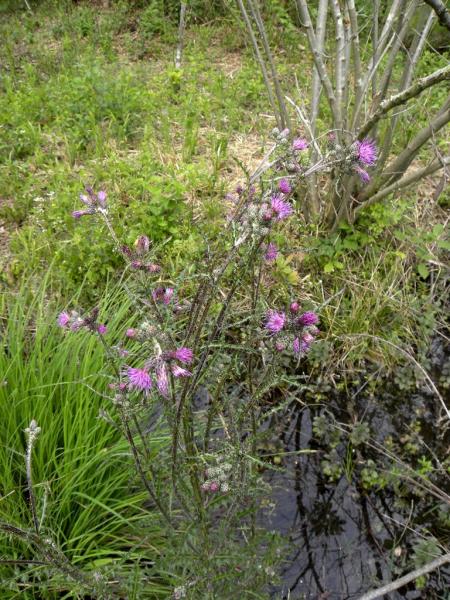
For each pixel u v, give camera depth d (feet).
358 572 8.46
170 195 12.27
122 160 14.11
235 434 6.33
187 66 19.65
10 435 7.90
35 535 5.13
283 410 10.43
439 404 10.61
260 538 7.41
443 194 13.47
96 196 5.45
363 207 11.69
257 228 4.81
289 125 11.89
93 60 19.61
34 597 7.02
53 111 16.21
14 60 20.71
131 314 10.16
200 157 14.60
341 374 10.98
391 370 11.05
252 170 13.88
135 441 8.03
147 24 22.03
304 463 9.77
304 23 10.52
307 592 8.22
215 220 12.33
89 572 6.84
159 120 16.19
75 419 7.64
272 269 10.67
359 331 11.23
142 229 11.68
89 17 23.45
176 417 5.29
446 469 9.43
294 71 18.42
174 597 6.45
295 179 5.52
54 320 9.55
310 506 9.24
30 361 8.43
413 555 8.44
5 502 7.34
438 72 6.97
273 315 5.41
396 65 17.38
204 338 8.79
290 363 10.97
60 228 12.08
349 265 11.95
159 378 4.52
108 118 16.26
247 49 20.02
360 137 9.21
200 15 23.35
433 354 11.44
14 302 10.73
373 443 10.00
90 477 7.80
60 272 11.03
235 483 6.35
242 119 16.08
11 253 11.91
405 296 11.66
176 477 6.15
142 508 8.04
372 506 9.25
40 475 7.63
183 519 7.79
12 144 14.76
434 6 6.18
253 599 7.25
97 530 7.73
